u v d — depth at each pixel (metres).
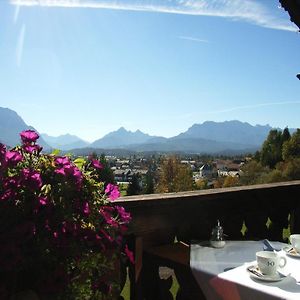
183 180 39.84
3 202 1.30
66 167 1.47
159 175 40.25
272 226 3.21
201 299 2.07
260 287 1.63
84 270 1.42
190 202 2.57
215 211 2.77
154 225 2.39
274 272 1.74
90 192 1.56
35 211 1.35
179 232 2.55
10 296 1.25
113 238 1.61
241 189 2.92
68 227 1.39
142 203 2.26
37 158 1.54
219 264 1.95
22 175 1.36
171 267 2.19
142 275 2.30
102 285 1.54
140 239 2.29
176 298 2.22
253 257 2.06
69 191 1.45
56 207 1.40
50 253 1.35
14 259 1.22
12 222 1.30
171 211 2.49
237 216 2.93
